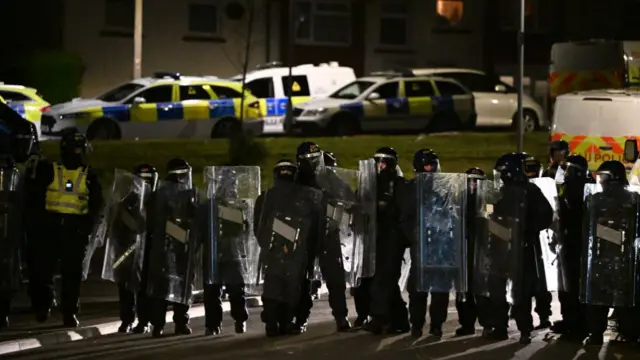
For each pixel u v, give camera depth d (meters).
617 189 38.00
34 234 40.66
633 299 37.88
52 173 40.56
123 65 129.25
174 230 39.16
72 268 40.47
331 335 40.44
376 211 40.22
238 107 99.19
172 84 97.62
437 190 39.38
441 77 106.06
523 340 39.03
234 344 38.47
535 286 38.62
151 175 40.31
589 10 147.25
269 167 83.94
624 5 147.00
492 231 38.62
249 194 39.97
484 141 93.38
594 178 46.28
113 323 41.59
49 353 36.69
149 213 39.41
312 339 39.59
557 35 146.88
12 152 47.12
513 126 109.50
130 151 84.88
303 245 39.19
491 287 38.66
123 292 40.56
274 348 37.81
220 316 40.38
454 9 143.12
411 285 39.72
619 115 65.69
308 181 40.25
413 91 103.75
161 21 131.75
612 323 44.22
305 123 100.06
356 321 42.72
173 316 40.91
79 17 127.19
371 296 40.44
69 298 40.53
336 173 40.50
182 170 39.56
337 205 40.31
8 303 39.41
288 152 86.94
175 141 88.81
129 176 39.75
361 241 40.28
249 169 39.94
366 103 101.25
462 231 39.41
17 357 35.97
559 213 39.91
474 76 112.44
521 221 38.31
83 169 40.88
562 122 68.19
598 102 66.44
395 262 40.19
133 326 41.41
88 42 127.75
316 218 39.44
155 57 132.00
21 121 47.81
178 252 39.25
